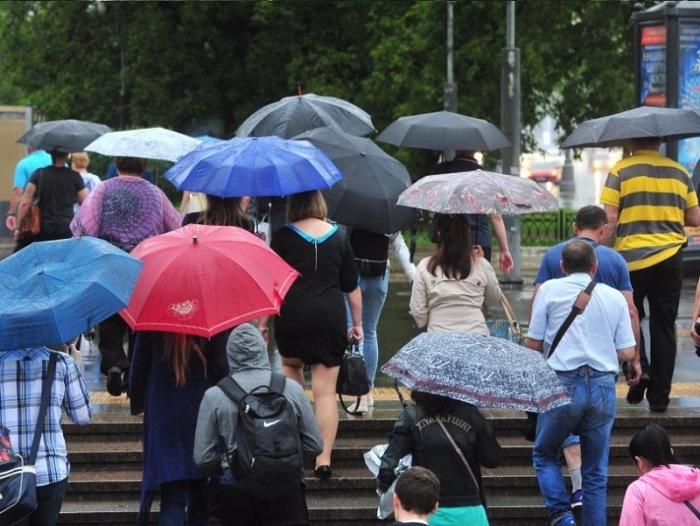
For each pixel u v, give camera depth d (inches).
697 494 424.8
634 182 652.7
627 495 432.8
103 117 3029.0
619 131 642.8
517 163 1459.2
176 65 2802.7
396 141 765.9
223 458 466.3
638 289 661.3
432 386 432.5
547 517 596.7
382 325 1083.9
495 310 1176.2
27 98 3341.5
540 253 1849.2
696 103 1320.1
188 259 481.7
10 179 2016.5
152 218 653.3
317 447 470.9
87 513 588.7
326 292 577.6
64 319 432.1
